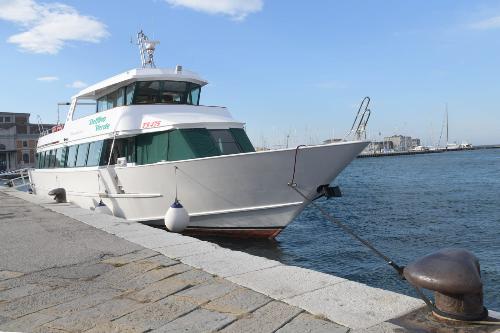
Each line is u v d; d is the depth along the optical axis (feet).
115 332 12.71
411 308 13.37
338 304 13.96
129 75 46.73
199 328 12.70
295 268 18.22
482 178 147.74
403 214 73.41
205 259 20.20
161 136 43.83
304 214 73.92
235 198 40.50
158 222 44.27
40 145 73.00
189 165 40.19
